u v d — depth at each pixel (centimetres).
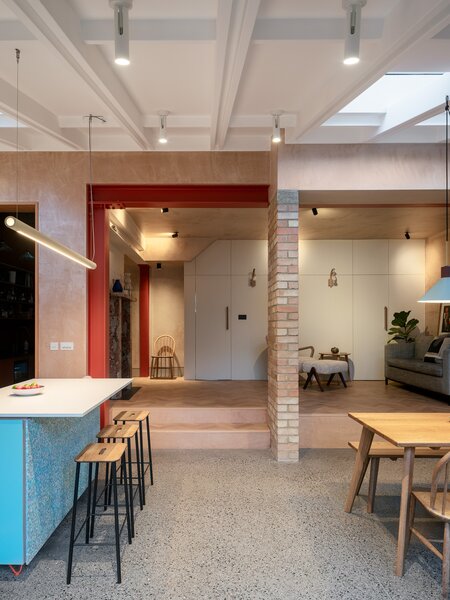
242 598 229
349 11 232
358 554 273
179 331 1004
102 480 405
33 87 345
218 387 761
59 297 477
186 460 455
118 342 709
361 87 296
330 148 450
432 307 836
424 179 450
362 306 870
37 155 480
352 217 685
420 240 873
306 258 870
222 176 488
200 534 298
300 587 239
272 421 482
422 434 268
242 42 247
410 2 231
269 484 389
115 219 571
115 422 376
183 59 301
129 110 364
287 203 451
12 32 267
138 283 1039
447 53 283
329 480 399
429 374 626
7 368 698
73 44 249
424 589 238
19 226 266
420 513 333
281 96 364
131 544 285
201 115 409
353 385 775
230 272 887
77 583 244
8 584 243
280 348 452
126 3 234
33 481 264
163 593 234
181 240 876
